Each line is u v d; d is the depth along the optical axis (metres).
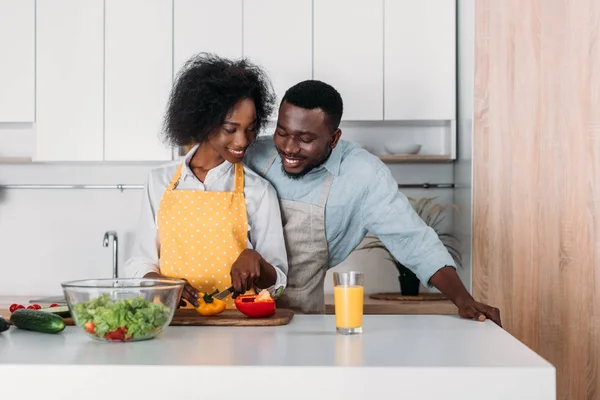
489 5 3.06
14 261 3.65
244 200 2.14
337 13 3.36
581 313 3.02
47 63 3.37
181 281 1.64
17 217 3.66
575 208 3.03
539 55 3.05
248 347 1.46
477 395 1.26
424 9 3.36
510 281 3.06
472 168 3.08
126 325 1.50
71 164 3.65
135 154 3.36
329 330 1.69
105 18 3.37
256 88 2.14
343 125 3.60
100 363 1.29
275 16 3.36
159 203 2.16
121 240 3.66
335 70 3.36
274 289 2.05
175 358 1.34
